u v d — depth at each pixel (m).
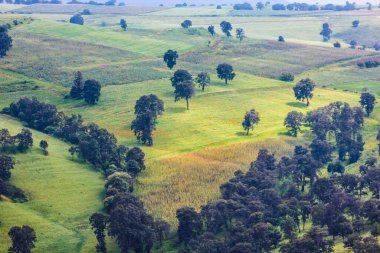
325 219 130.50
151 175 170.12
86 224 140.12
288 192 158.38
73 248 128.62
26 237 120.00
